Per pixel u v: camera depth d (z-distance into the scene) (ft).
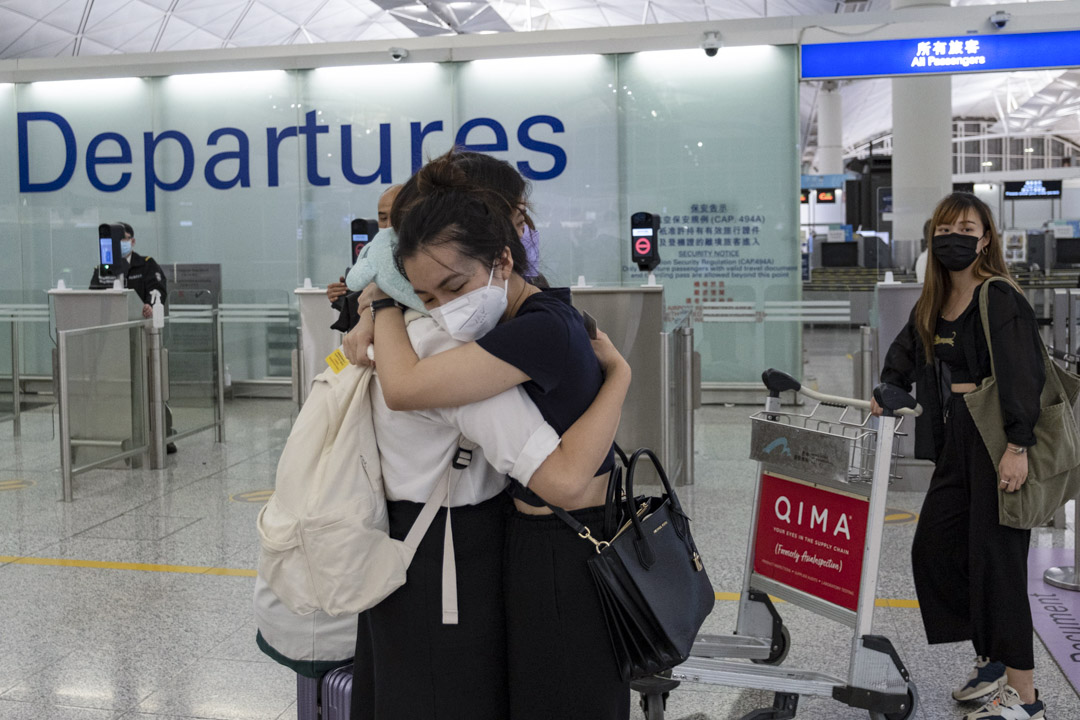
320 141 31.96
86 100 32.96
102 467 21.72
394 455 5.56
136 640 11.77
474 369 5.08
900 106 39.40
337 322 8.19
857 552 9.07
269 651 7.32
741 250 30.09
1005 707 9.05
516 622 5.64
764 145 29.71
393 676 5.70
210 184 32.60
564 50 30.07
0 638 11.87
